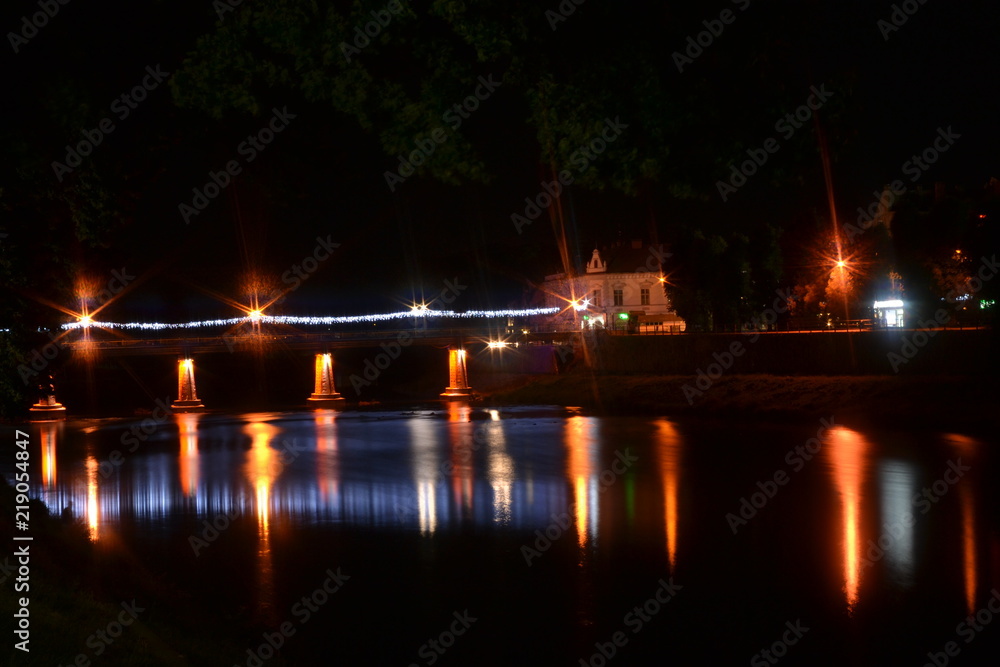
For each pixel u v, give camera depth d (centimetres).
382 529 2780
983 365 5200
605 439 5134
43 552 1817
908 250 6116
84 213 1522
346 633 1812
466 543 2575
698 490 3362
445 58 1198
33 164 1303
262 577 2216
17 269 1795
